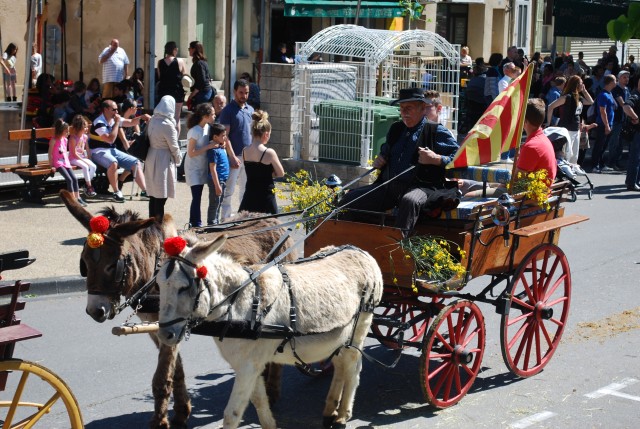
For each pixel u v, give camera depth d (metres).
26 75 17.38
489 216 8.52
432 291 8.28
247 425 8.00
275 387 8.42
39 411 6.48
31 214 15.23
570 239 15.66
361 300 7.68
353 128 18.62
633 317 11.34
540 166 9.37
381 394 8.81
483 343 8.74
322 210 8.85
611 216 17.75
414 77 21.92
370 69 18.25
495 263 8.75
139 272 7.30
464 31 36.53
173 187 13.54
